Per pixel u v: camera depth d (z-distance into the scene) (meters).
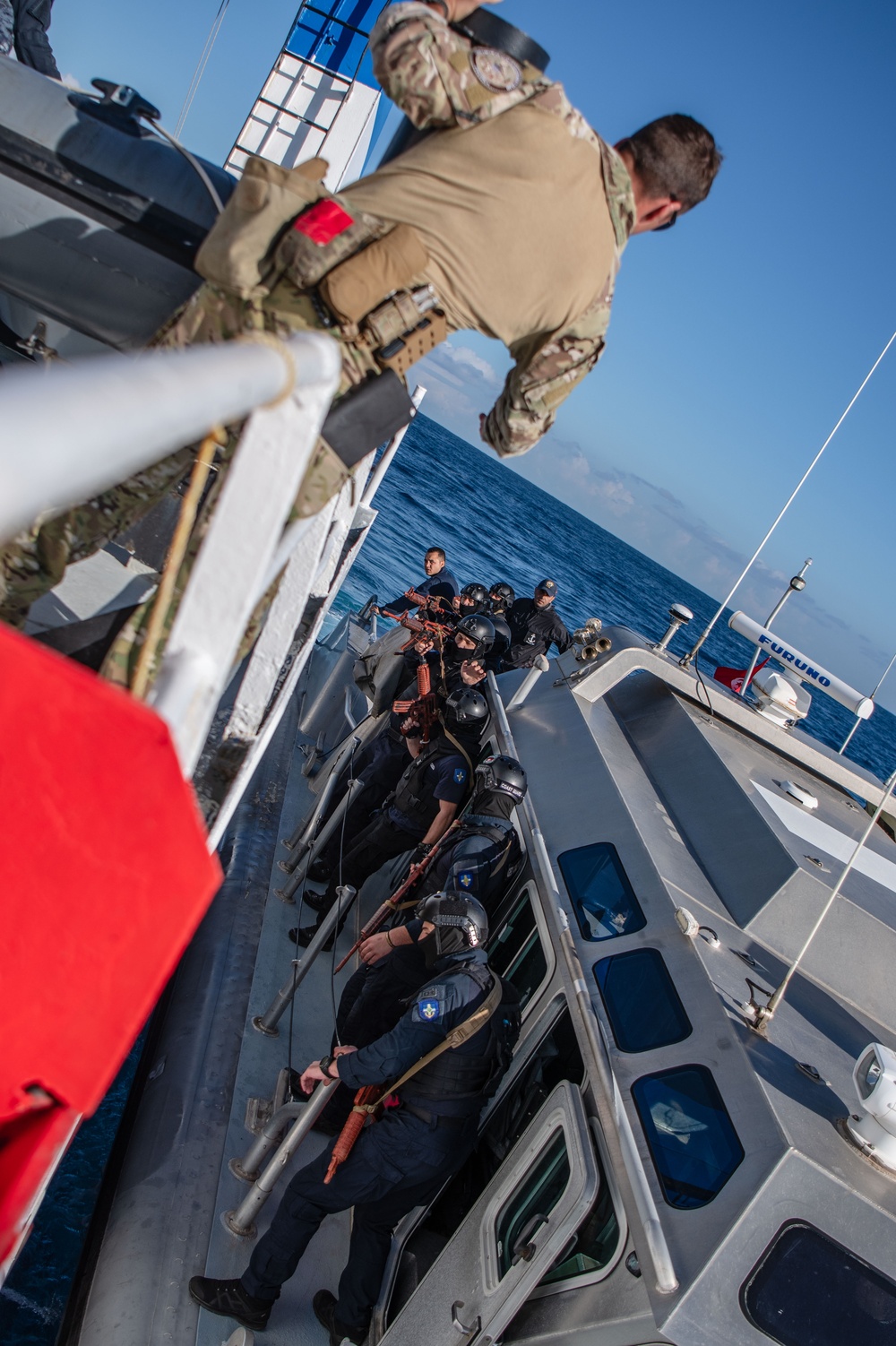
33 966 0.72
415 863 5.41
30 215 1.92
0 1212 0.73
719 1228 2.62
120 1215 3.77
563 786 5.19
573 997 3.57
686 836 4.80
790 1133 2.76
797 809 5.05
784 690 5.78
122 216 1.90
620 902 4.05
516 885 4.68
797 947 4.00
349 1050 3.62
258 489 0.99
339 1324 3.61
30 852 0.68
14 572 1.55
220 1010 4.91
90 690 0.63
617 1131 2.94
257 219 1.46
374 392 1.50
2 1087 0.75
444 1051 3.50
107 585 2.74
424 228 1.51
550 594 10.41
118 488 1.56
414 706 6.19
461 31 1.61
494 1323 2.95
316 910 6.19
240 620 1.02
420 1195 3.53
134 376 0.58
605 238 1.61
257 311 1.49
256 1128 4.34
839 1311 2.61
